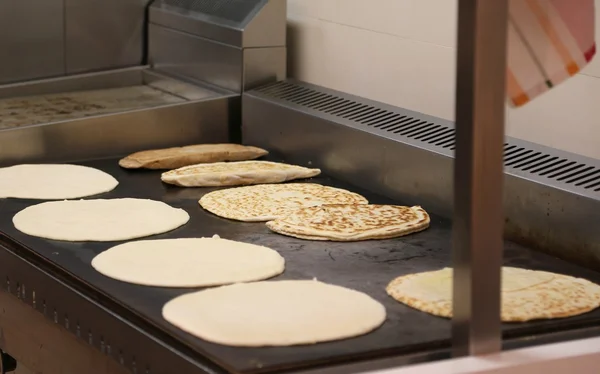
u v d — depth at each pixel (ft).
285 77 10.26
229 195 8.25
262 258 6.59
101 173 8.89
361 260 6.68
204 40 10.39
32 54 10.79
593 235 6.52
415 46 8.78
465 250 4.34
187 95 10.62
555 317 5.53
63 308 6.36
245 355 4.94
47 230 7.17
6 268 7.09
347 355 4.98
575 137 7.42
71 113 9.95
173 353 5.19
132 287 6.02
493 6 4.08
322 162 9.02
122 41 11.27
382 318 5.48
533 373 4.38
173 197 8.27
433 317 5.57
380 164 8.32
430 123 8.36
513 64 4.58
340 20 9.68
